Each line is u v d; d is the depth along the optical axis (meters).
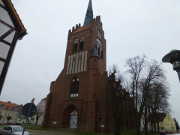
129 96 26.19
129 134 28.16
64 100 33.44
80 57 36.97
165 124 83.00
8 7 12.23
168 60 8.39
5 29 11.62
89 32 39.12
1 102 78.00
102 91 29.36
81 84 33.06
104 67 41.34
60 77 37.62
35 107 9.60
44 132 24.91
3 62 10.95
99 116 27.89
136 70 26.53
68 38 42.75
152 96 29.91
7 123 50.31
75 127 30.97
